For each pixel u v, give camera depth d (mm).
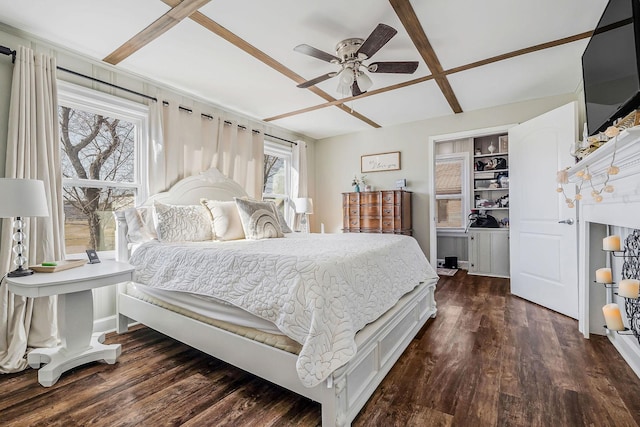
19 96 2141
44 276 1838
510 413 1476
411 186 4699
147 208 2734
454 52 2609
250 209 2953
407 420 1443
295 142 5098
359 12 2072
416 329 2410
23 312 2088
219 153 3664
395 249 2410
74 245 2643
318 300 1383
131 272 2096
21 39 2250
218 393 1699
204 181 3391
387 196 4512
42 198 1888
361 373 1575
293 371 1461
